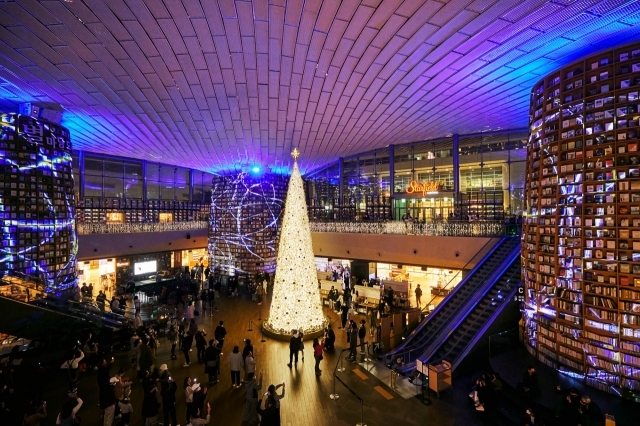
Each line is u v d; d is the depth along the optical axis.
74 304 12.70
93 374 10.23
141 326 12.73
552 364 9.48
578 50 8.77
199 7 6.84
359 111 13.62
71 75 9.84
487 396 8.23
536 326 10.25
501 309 11.25
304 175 28.80
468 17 7.21
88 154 24.16
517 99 12.69
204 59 9.08
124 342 12.34
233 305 18.05
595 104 8.76
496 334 10.56
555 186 9.67
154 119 13.95
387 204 24.19
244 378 9.71
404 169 23.58
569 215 9.20
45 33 7.60
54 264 13.38
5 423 6.61
